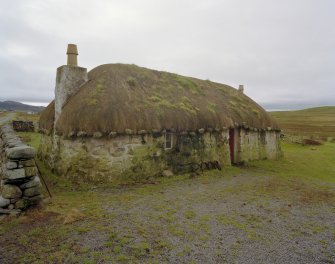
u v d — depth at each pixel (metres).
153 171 12.79
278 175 15.20
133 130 12.00
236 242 6.86
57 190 10.62
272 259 6.13
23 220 7.35
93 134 11.27
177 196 10.45
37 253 5.86
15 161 7.61
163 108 13.70
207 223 7.95
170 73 18.41
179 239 6.84
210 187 12.01
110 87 13.34
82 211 8.38
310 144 29.09
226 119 16.42
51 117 14.70
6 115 57.97
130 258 5.84
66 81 13.35
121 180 11.76
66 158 11.84
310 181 13.87
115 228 7.27
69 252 5.94
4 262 5.48
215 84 21.62
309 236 7.42
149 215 8.34
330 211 9.45
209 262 5.87
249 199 10.48
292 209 9.52
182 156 13.94
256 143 19.08
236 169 16.16
